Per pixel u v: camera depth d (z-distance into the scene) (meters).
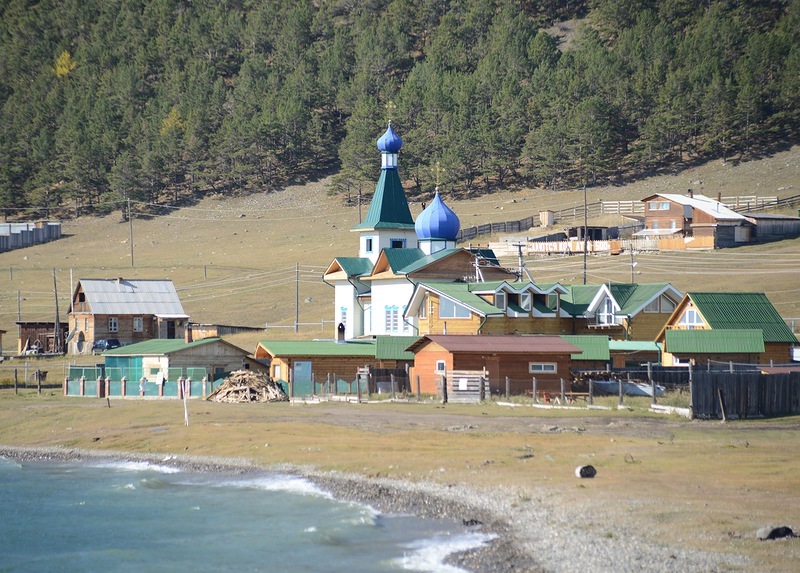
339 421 165.25
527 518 95.25
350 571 83.94
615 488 103.81
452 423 157.50
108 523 109.44
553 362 195.75
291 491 119.56
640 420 155.75
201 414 182.50
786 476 108.00
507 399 185.38
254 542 96.88
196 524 106.25
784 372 180.38
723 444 128.75
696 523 87.62
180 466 142.38
